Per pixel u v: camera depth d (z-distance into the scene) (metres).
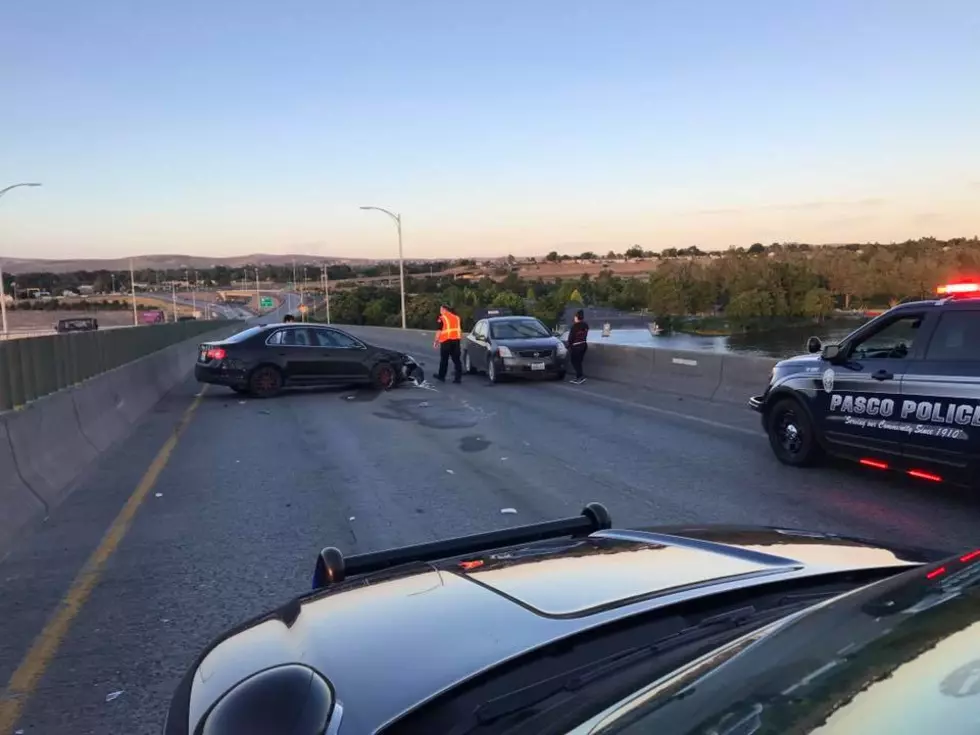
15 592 5.76
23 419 8.41
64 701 4.13
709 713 1.53
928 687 1.39
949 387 7.09
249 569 6.11
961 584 1.73
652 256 183.75
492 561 3.14
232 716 2.09
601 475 9.10
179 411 16.08
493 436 11.98
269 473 9.66
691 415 13.62
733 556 3.07
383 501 8.12
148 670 4.46
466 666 2.19
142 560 6.40
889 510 7.34
